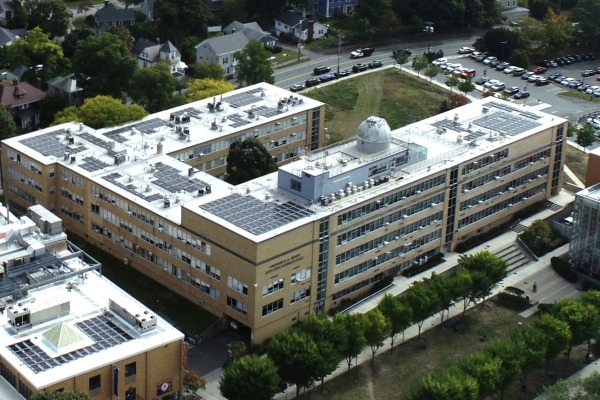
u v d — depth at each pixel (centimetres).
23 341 16200
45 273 18012
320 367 17150
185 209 19688
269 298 19100
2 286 17400
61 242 19100
